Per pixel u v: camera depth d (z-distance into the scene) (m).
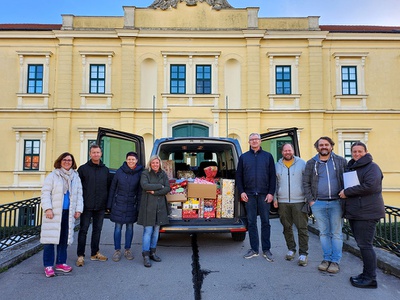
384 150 16.77
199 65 17.05
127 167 5.38
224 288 4.13
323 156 4.76
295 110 16.67
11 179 16.22
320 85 16.80
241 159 5.48
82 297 3.85
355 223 4.24
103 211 5.40
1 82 16.67
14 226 6.00
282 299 3.79
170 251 6.01
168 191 5.22
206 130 16.72
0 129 16.42
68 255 5.79
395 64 17.28
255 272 4.75
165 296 3.87
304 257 5.06
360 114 16.95
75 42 16.84
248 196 5.39
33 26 19.14
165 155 7.45
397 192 16.39
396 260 4.84
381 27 19.31
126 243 5.51
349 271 4.78
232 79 17.02
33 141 16.53
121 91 16.48
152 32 16.62
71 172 4.80
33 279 4.46
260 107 16.72
